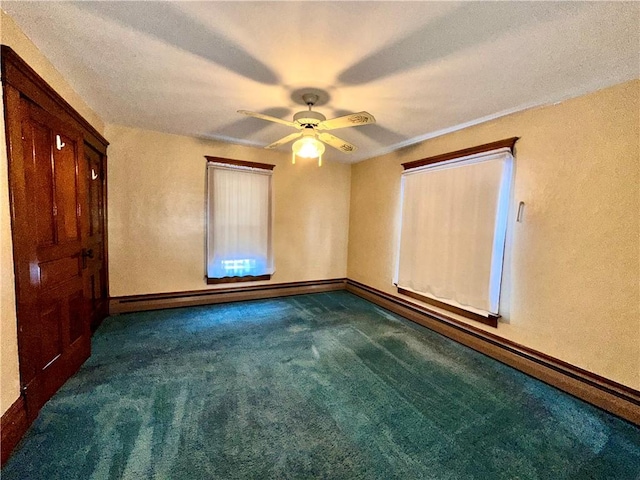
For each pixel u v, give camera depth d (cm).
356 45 179
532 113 258
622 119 207
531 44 173
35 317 181
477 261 299
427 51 183
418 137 360
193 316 375
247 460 155
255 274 448
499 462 162
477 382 242
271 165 448
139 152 369
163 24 165
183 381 228
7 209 160
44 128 196
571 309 233
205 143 405
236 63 204
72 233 233
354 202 515
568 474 156
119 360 257
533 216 257
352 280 520
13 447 156
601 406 213
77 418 182
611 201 212
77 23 165
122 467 148
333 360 271
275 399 209
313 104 265
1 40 155
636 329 201
